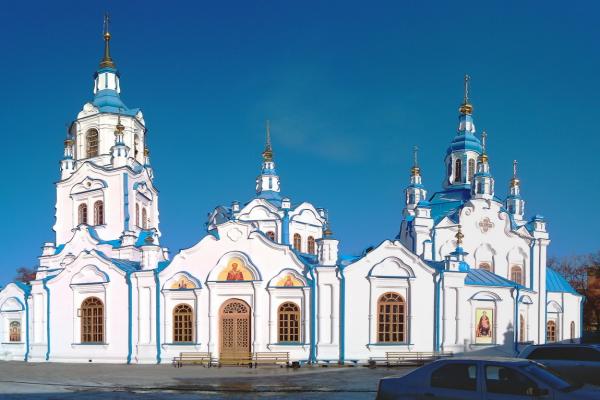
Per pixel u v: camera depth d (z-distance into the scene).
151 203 57.69
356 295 41.44
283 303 42.09
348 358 40.56
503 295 44.78
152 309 43.19
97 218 54.09
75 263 46.28
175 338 43.00
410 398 15.66
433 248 55.00
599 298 80.62
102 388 28.59
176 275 43.19
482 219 56.06
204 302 42.78
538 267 56.50
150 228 56.50
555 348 23.25
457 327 42.00
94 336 45.06
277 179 60.94
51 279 46.94
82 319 45.69
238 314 42.50
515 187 68.50
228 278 42.78
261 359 40.88
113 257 50.28
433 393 15.42
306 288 41.56
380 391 16.38
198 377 32.97
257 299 41.97
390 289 41.91
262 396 25.34
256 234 43.09
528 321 47.84
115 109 56.72
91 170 54.22
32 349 46.91
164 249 52.41
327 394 25.72
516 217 66.69
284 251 42.69
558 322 58.22
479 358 15.77
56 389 28.41
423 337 41.62
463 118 66.00
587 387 14.91
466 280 44.66
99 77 58.59
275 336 41.75
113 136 56.12
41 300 47.31
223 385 29.08
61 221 55.44
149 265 44.25
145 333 43.16
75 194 55.03
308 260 45.16
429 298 42.09
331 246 42.31
